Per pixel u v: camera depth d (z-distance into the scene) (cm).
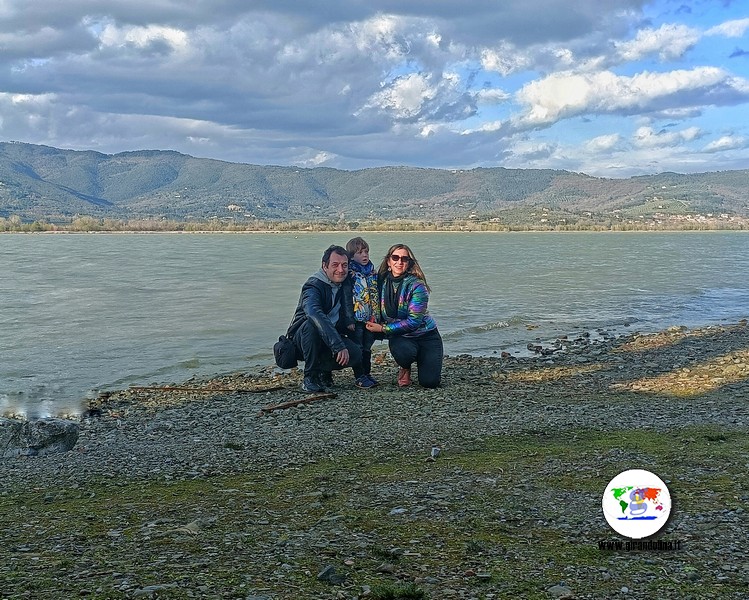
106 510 659
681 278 5022
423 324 1370
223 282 4697
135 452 948
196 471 826
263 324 2683
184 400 1409
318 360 1370
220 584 448
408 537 553
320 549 520
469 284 4444
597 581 463
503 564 492
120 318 2841
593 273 5484
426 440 958
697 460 783
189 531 570
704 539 538
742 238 17312
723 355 1869
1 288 4225
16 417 1316
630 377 1538
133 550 521
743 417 1077
